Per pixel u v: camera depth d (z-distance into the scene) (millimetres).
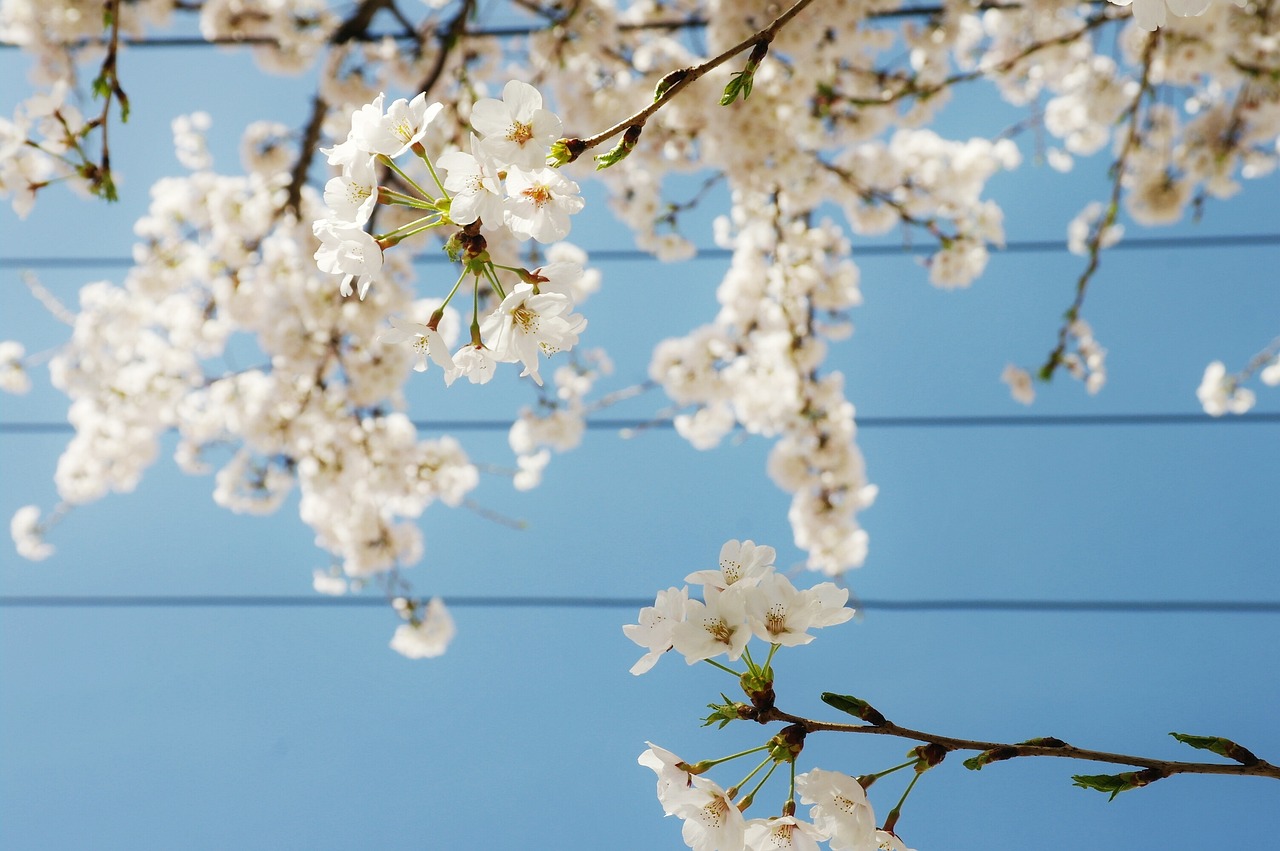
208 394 5488
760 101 4637
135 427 5441
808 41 4426
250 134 5188
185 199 5250
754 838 1413
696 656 1380
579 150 1280
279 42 4844
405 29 4746
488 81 4906
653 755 1434
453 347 4812
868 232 5129
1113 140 5277
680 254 5277
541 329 1454
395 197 1351
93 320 5344
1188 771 1333
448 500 5504
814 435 5273
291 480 5418
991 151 5027
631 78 4820
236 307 5230
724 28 4531
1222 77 4578
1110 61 4906
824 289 5148
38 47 4723
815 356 5195
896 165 5035
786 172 4738
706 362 5383
